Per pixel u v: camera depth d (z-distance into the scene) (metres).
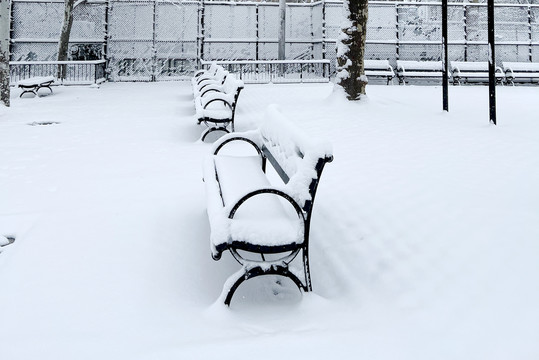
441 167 6.68
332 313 3.12
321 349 2.63
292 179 3.23
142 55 24.39
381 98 14.98
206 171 4.56
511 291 3.28
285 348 2.63
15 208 5.05
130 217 4.72
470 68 23.31
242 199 3.18
